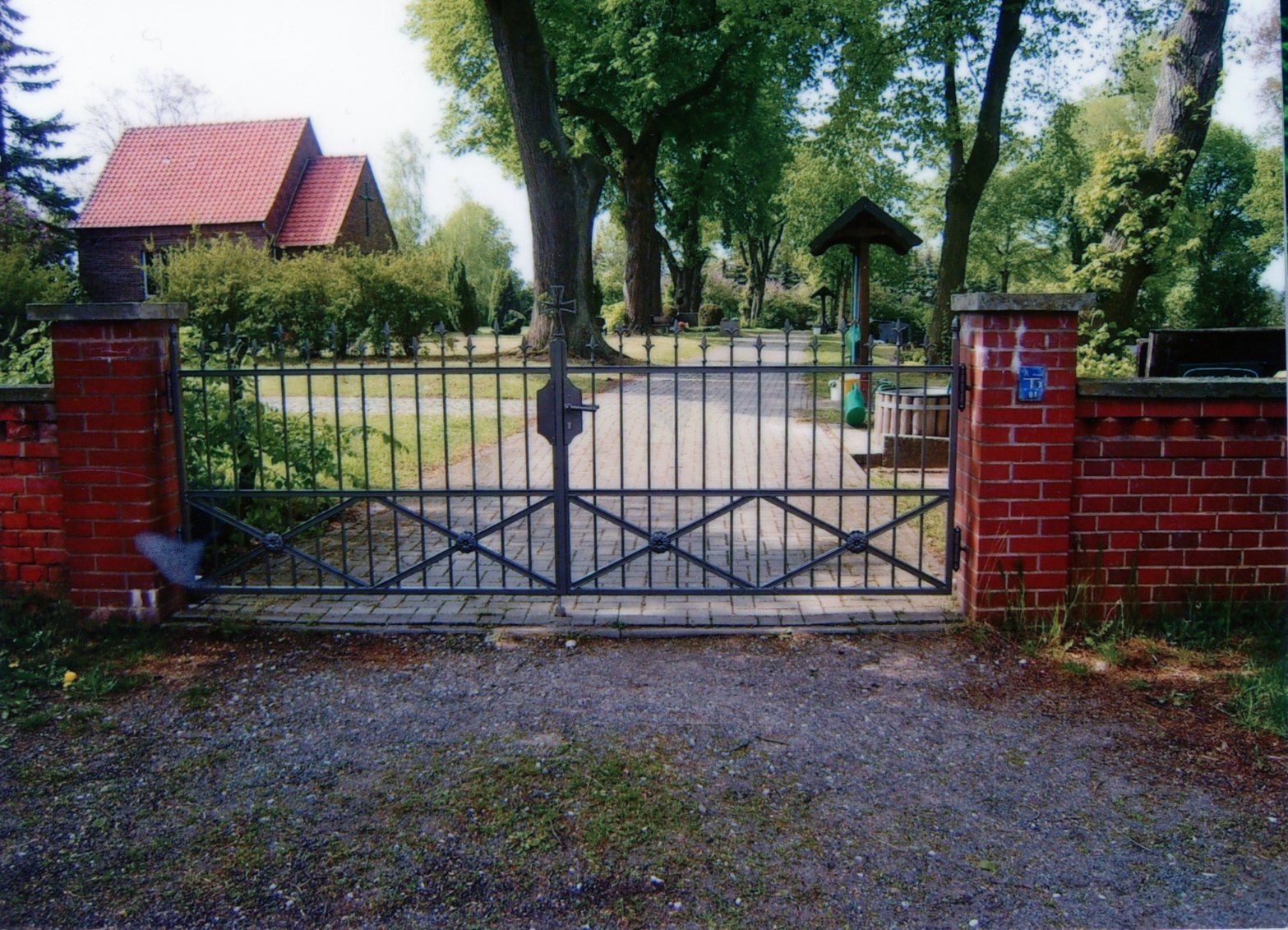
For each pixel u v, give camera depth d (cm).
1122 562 489
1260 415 481
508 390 1557
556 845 309
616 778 350
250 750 374
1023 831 318
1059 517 479
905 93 2194
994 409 472
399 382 1664
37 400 499
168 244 3331
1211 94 1458
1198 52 1450
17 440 507
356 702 417
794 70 2566
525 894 285
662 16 2350
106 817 327
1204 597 490
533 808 330
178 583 524
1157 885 290
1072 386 471
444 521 718
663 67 2364
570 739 380
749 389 1634
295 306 2075
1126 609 490
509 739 381
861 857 304
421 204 6134
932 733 386
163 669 454
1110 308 1499
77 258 3428
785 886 289
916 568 513
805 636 487
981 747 375
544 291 1900
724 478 859
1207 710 404
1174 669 445
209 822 324
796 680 437
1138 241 1448
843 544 523
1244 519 488
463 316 3600
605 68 2473
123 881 292
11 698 417
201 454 614
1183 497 486
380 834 316
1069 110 2295
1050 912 277
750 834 316
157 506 504
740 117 2798
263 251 2294
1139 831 318
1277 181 3122
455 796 338
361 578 579
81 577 502
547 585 515
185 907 280
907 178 4259
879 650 470
